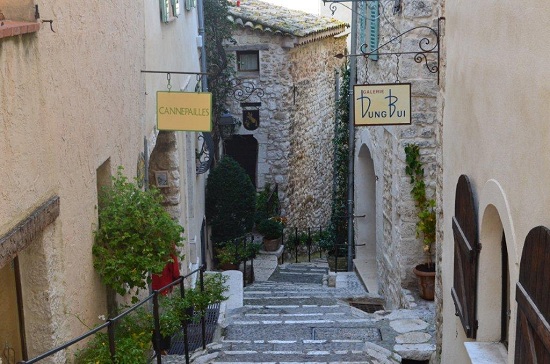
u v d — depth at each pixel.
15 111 4.24
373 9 12.23
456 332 5.95
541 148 3.60
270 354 7.62
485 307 5.09
